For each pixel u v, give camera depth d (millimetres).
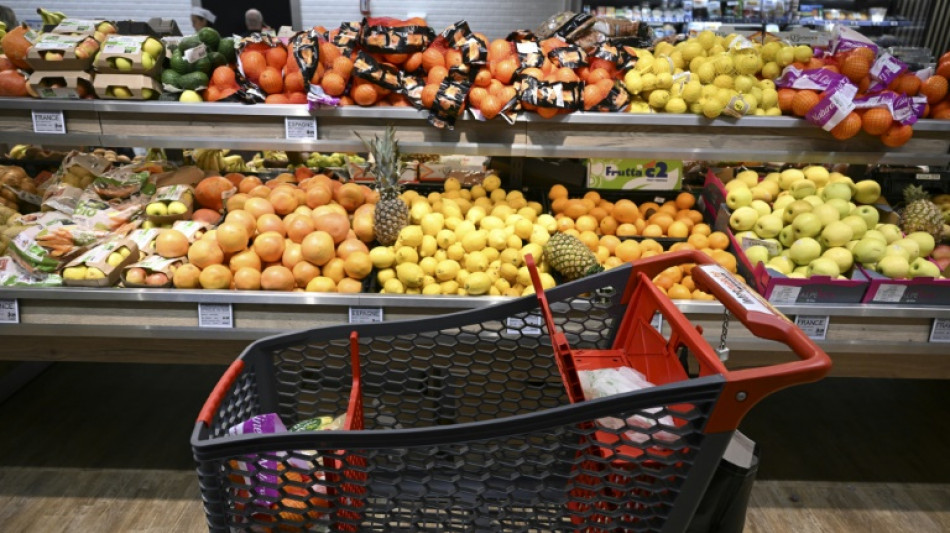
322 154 3750
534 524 1259
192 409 2840
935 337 2109
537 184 2859
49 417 2750
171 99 2291
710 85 2287
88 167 2766
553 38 2457
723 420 1092
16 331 2129
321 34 2359
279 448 1133
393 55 2266
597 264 2182
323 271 2230
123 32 2354
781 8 6145
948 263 2293
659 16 6137
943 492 2424
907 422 2852
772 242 2297
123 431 2672
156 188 2666
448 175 3012
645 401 1083
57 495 2303
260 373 1485
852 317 2096
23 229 2295
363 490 1377
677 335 1407
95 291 2062
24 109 2219
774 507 2332
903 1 6176
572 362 1336
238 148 2283
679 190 2832
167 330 2129
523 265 2281
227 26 6367
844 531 2227
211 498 1182
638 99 2387
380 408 1691
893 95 2189
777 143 2291
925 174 2865
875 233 2246
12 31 2230
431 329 1563
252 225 2252
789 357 2156
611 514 1226
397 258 2191
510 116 2207
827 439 2725
